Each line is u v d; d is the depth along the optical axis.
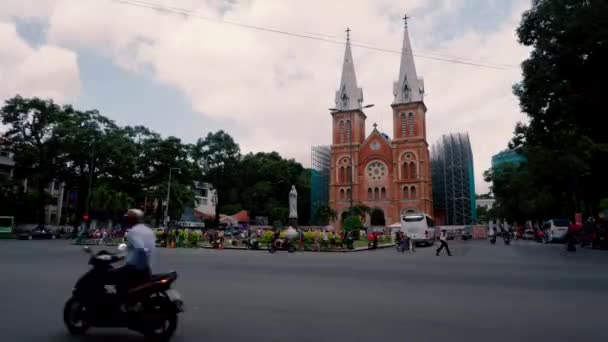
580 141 32.41
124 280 5.91
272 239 28.44
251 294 9.47
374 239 34.34
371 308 7.93
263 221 77.38
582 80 22.89
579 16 20.83
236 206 85.50
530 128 30.39
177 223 59.06
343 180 83.12
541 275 13.32
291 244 29.08
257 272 14.09
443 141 94.38
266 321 6.84
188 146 64.31
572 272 14.18
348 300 8.77
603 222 33.12
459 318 7.09
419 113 79.81
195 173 66.12
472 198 89.12
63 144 51.94
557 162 34.53
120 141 55.22
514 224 89.31
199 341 5.69
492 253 25.88
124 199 50.75
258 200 84.31
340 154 84.12
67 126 52.97
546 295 9.41
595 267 15.93
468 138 92.06
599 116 23.09
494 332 6.16
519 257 21.92
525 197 54.91
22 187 56.00
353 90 86.38
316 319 7.00
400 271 14.69
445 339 5.79
